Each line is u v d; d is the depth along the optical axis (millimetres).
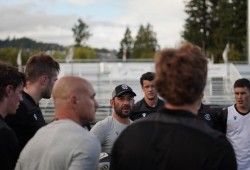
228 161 2211
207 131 2291
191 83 2297
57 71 4250
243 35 73500
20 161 2836
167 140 2301
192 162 2229
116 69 31797
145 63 31609
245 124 6113
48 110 15008
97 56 111625
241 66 33031
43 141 2738
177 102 2348
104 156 4285
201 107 5973
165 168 2277
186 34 80375
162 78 2346
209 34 78812
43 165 2682
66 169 2621
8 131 3096
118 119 5008
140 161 2359
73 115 2803
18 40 136000
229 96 26656
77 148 2623
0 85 3240
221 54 72250
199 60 2342
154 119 2424
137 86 30391
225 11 74250
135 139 2408
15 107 3377
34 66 4090
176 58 2322
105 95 30734
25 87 4094
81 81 2836
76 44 108250
